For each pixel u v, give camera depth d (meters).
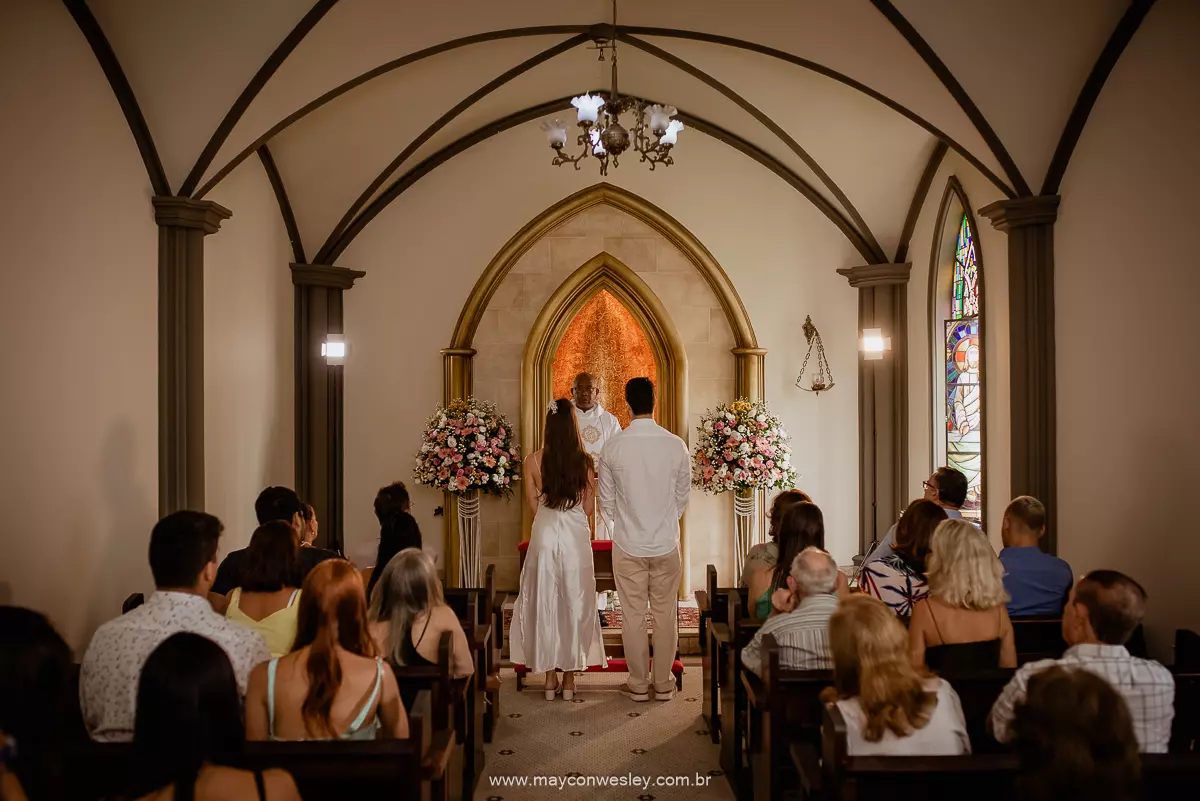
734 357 8.49
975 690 3.24
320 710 2.69
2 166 4.21
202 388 5.73
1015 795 2.09
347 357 8.30
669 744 5.04
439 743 3.39
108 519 5.03
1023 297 5.80
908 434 8.15
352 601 2.83
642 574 5.65
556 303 8.38
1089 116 5.34
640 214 8.44
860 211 8.00
